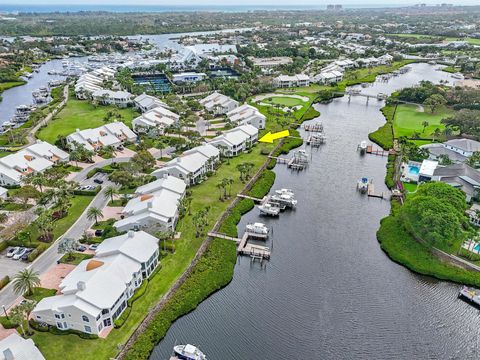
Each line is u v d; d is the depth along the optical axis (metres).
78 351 78.06
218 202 137.12
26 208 130.12
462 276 103.56
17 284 87.38
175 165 146.38
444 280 104.56
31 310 82.88
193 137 189.12
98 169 159.88
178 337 85.38
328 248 117.44
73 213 127.31
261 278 104.56
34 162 158.62
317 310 93.94
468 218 120.94
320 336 86.62
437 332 88.56
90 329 81.69
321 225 129.12
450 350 84.19
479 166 158.38
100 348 78.88
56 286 94.38
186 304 92.44
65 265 102.31
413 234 117.25
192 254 109.00
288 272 106.94
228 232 120.62
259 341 85.00
